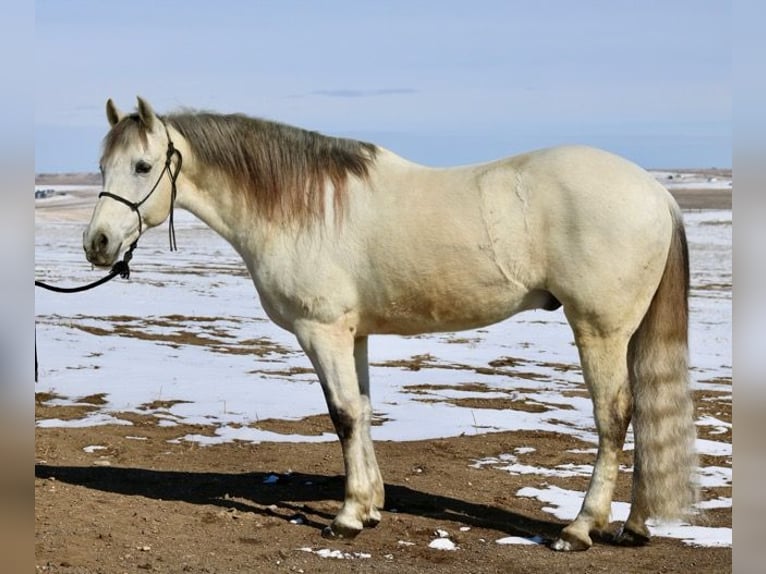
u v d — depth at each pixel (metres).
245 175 5.71
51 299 19.27
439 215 5.38
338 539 5.61
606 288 5.16
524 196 5.29
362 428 6.15
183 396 10.21
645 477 5.36
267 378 11.42
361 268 5.52
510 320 17.92
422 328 5.69
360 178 5.62
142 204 5.74
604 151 5.44
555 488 6.87
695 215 49.19
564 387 11.38
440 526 5.92
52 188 107.75
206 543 5.43
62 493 6.28
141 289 21.56
